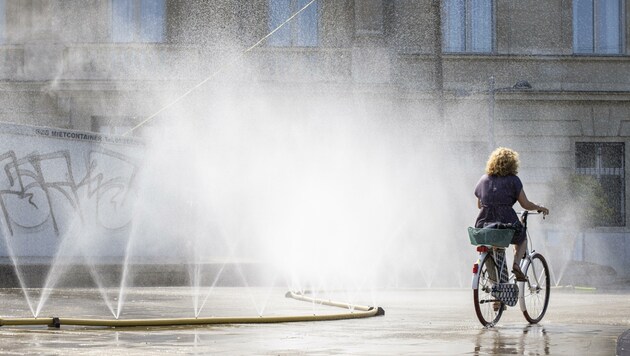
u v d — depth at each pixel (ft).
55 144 84.99
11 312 47.73
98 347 31.27
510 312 48.98
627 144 130.52
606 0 131.85
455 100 126.11
